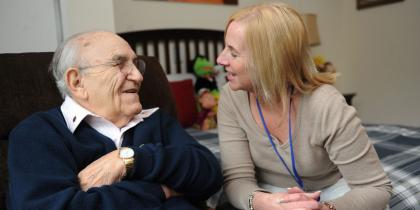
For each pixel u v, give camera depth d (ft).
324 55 13.01
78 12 5.81
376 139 6.19
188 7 9.64
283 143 3.22
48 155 2.73
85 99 3.17
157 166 2.91
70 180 2.65
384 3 11.58
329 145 2.97
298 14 2.93
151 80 4.63
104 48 3.15
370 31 12.23
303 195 2.75
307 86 3.00
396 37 11.39
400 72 11.41
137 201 2.74
